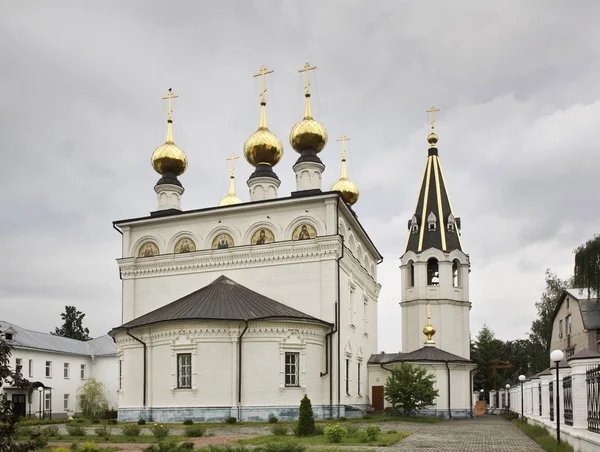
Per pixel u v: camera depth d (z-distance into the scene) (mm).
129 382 38062
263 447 21188
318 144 48094
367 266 54062
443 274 59469
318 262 41125
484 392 87125
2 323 58406
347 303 43750
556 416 21641
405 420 39594
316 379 37875
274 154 49906
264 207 43188
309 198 41750
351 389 43812
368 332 51969
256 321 36156
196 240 44875
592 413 17516
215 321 35844
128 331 38281
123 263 46031
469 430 32281
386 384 45594
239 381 35531
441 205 61625
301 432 27109
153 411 36375
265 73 51000
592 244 42031
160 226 46062
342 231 44125
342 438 25156
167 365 36438
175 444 21891
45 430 27438
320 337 38844
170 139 50938
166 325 36562
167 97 51625
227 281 41969
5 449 12773
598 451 16219
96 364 67812
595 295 43719
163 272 45062
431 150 64562
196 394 35500
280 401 35812
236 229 43844
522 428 31766
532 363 76500
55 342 65000
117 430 32281
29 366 58469
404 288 60781
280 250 42000
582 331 46000
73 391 64562
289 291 41344
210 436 27484
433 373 47188
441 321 58594
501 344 95938
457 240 60969
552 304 69062
